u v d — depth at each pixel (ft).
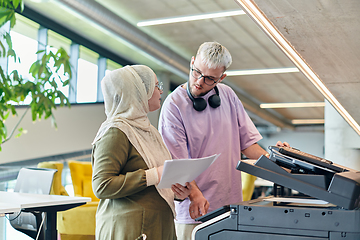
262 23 6.30
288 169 3.84
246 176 15.66
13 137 18.47
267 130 51.80
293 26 6.69
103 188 3.82
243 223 3.41
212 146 5.69
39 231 7.23
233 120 6.07
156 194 4.19
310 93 34.71
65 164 22.13
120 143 4.00
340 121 19.98
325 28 6.75
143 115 4.42
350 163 19.65
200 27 21.68
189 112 5.64
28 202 6.41
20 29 19.17
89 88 25.25
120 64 28.12
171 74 31.63
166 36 23.63
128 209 4.01
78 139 23.52
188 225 5.41
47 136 20.86
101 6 17.93
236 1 5.30
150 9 19.70
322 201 3.70
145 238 3.70
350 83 10.22
